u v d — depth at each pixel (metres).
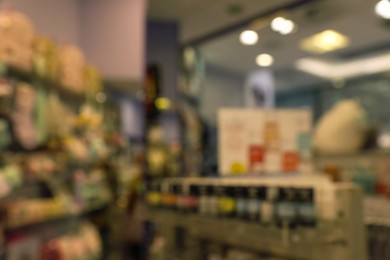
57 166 2.62
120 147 3.97
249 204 0.91
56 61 2.77
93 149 3.11
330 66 4.68
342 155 1.55
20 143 2.28
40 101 2.55
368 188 1.42
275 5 1.36
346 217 0.74
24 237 2.32
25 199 2.47
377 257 0.82
